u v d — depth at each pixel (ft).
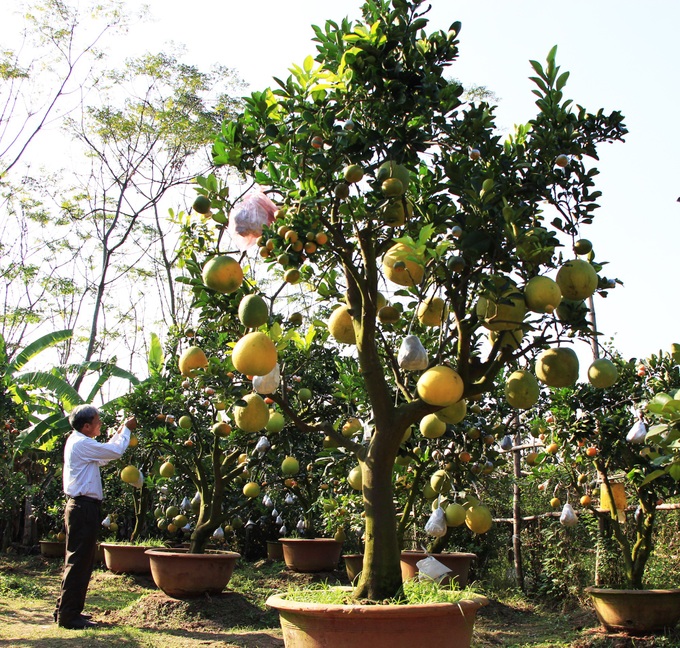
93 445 19.19
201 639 18.39
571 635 19.88
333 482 24.88
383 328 15.20
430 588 11.58
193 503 26.17
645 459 19.48
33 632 17.90
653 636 18.04
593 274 10.80
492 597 25.26
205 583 21.72
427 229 10.03
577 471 23.32
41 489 39.47
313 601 11.01
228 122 10.86
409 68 10.77
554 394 20.63
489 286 10.33
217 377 13.92
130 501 36.45
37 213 56.29
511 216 10.39
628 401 20.18
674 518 23.48
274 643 18.24
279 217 11.14
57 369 42.32
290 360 19.21
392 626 9.71
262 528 38.78
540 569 26.81
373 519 11.46
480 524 14.29
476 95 47.14
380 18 11.00
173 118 55.88
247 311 11.25
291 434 22.44
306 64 11.09
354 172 10.27
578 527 24.71
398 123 11.11
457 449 19.20
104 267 55.83
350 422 15.26
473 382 11.88
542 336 11.10
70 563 18.97
